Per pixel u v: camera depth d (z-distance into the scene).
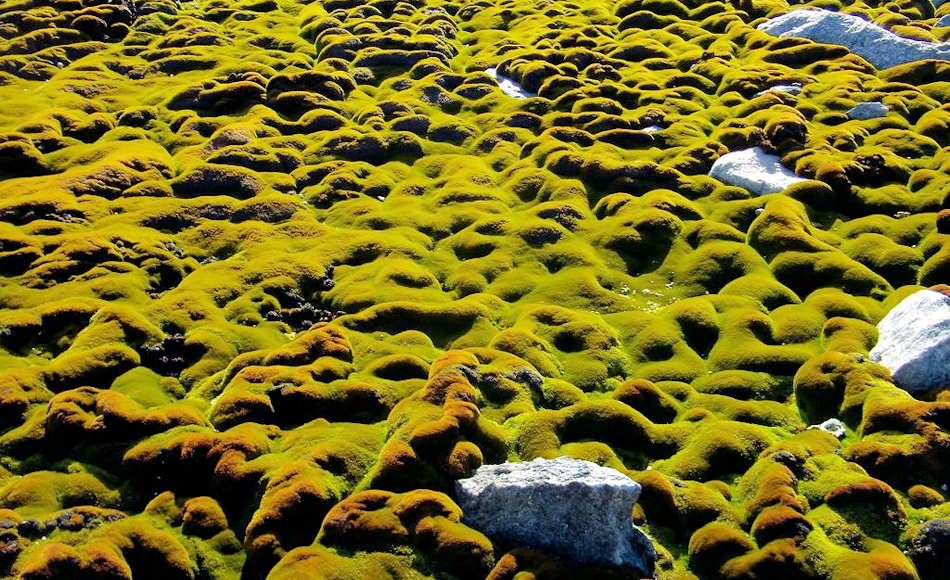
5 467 23.94
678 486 23.34
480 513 21.34
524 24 70.50
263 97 54.31
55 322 30.36
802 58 59.78
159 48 64.25
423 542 20.50
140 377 27.75
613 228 39.00
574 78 56.25
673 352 30.73
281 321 32.12
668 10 70.62
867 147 45.66
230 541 21.64
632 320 32.53
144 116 51.16
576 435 25.48
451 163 47.09
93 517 21.88
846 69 56.97
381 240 37.94
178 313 31.39
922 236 37.38
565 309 32.94
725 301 33.44
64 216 38.19
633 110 52.97
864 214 40.38
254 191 42.66
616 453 24.98
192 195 42.31
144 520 21.89
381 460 22.77
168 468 23.52
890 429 24.98
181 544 21.38
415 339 30.66
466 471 22.50
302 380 26.84
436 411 24.39
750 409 27.03
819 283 34.84
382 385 27.14
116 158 43.91
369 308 32.53
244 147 46.59
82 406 25.38
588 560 20.28
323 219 41.25
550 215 40.31
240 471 22.89
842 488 22.34
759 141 45.94
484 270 36.41
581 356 30.23
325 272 35.66
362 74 59.91
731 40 64.31
